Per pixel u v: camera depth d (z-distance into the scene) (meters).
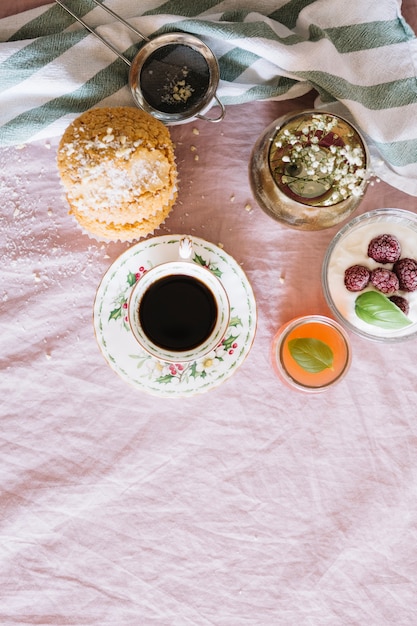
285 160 0.93
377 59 1.04
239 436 1.10
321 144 0.96
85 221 0.99
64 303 1.09
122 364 1.06
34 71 1.03
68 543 1.11
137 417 1.10
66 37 1.03
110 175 0.92
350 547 1.12
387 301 0.97
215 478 1.10
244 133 1.09
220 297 1.04
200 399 1.10
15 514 1.10
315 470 1.11
